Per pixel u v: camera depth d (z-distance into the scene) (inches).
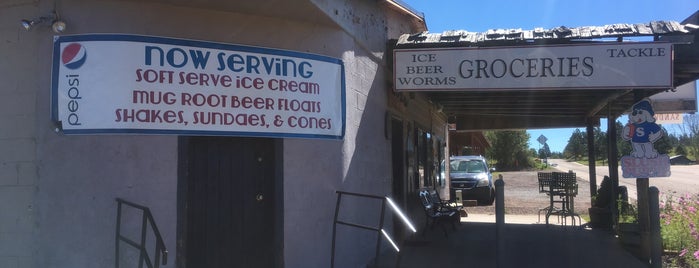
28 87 226.5
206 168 244.2
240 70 246.2
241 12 249.3
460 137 1352.1
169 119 231.5
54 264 221.5
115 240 223.0
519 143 2352.4
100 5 229.1
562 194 498.0
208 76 239.5
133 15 231.6
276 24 258.5
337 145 276.4
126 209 225.8
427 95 459.5
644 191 337.4
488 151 2356.1
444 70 320.2
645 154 324.2
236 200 248.5
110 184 225.3
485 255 348.5
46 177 222.7
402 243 381.4
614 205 457.1
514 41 313.9
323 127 267.3
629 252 365.7
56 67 225.8
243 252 247.8
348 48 289.4
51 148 223.6
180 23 238.1
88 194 223.6
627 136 328.8
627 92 382.6
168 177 231.8
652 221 306.0
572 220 504.1
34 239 221.6
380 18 343.3
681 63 319.0
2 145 226.1
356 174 294.2
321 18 263.0
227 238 245.8
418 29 431.8
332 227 270.8
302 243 257.8
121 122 225.5
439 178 597.9
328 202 269.9
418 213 443.5
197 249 240.2
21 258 222.2
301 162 260.2
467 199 837.2
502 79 314.0
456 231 456.8
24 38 229.0
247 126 245.0
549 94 436.1
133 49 229.3
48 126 224.2
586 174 1813.5
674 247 344.2
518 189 1082.7
